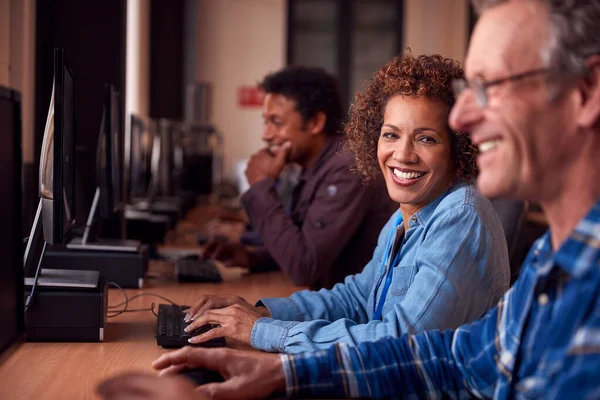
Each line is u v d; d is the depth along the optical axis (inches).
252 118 442.0
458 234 64.6
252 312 71.7
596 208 41.0
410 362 54.0
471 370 51.6
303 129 119.0
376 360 54.2
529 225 163.0
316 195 110.3
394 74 71.5
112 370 62.3
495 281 65.2
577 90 41.6
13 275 58.7
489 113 43.4
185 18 415.8
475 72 44.3
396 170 69.9
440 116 68.5
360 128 77.8
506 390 47.0
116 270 102.3
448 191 70.0
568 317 40.6
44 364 63.9
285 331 67.3
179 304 92.8
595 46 40.7
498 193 44.4
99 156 104.0
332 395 53.8
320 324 67.4
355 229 107.7
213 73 440.5
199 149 316.5
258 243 157.5
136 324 79.6
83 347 69.8
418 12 442.3
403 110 69.1
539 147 42.5
